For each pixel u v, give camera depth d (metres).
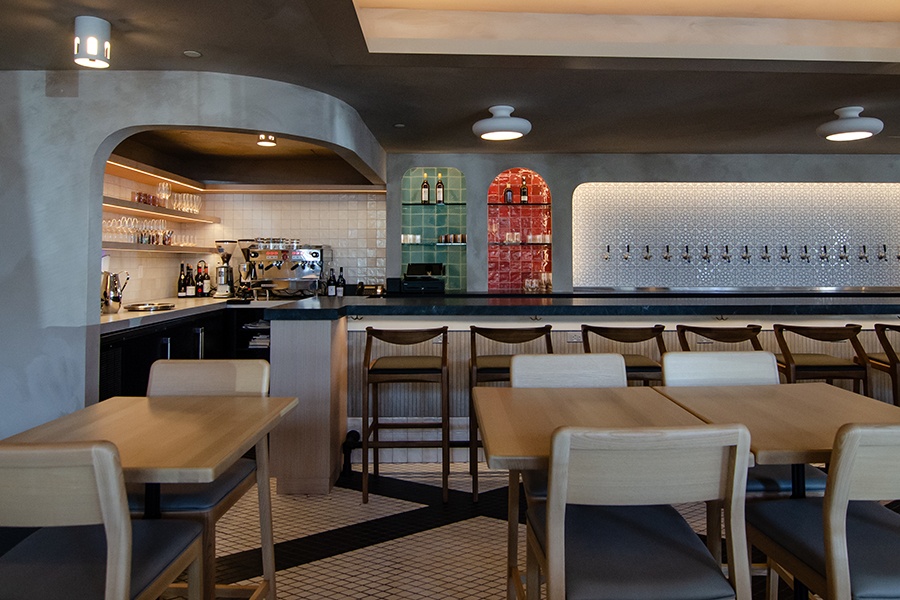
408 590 2.09
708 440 1.19
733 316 3.61
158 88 3.32
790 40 3.25
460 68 3.30
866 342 3.67
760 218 6.00
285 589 2.09
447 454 2.89
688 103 4.00
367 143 4.64
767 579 1.93
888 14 3.19
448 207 6.00
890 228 5.95
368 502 2.91
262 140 4.53
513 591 1.92
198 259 5.86
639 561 1.33
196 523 1.55
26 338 3.26
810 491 1.83
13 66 3.21
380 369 2.93
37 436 1.51
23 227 3.26
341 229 6.01
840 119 4.04
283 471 3.02
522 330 2.98
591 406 1.82
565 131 4.81
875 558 1.33
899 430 1.21
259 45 2.95
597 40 3.17
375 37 3.04
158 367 2.05
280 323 3.05
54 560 1.32
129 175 4.52
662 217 5.96
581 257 5.99
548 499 1.21
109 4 2.49
